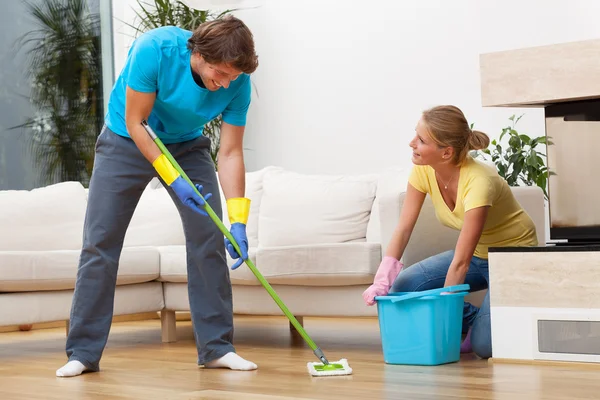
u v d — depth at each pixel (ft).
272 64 21.57
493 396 7.65
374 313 12.08
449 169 10.34
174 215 16.94
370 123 19.93
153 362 11.06
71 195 16.31
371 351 11.70
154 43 9.19
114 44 22.41
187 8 21.07
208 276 10.11
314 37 20.81
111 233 10.09
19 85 20.77
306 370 9.73
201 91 9.38
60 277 12.98
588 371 9.26
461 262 10.15
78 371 9.99
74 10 21.86
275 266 12.64
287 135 21.33
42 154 21.15
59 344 14.48
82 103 21.93
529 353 9.96
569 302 9.72
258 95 21.81
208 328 10.11
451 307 10.07
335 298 12.43
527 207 12.84
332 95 20.56
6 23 20.58
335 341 13.30
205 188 10.21
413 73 19.24
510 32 17.85
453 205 10.66
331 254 12.09
